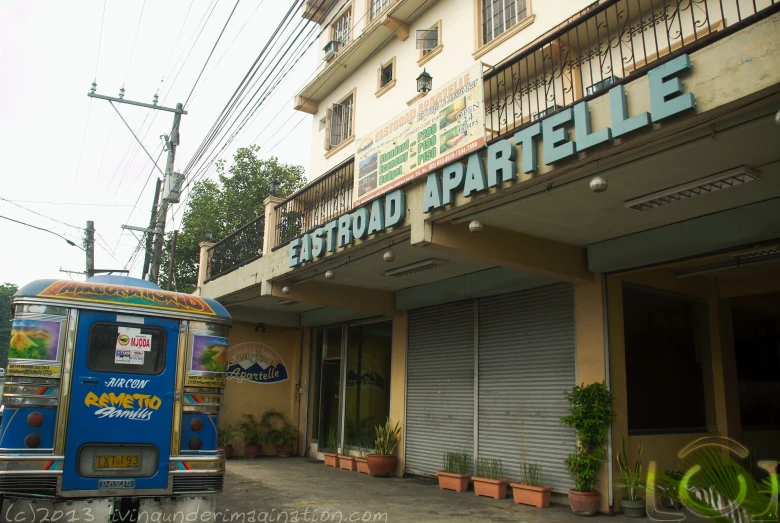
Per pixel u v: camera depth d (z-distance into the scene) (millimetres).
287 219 11641
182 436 5961
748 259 8055
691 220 7129
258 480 10766
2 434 5289
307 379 15461
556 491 8602
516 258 7719
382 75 13578
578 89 8523
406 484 10508
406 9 12344
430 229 7168
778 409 10648
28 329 5496
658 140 5047
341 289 11633
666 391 8930
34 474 5250
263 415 15289
